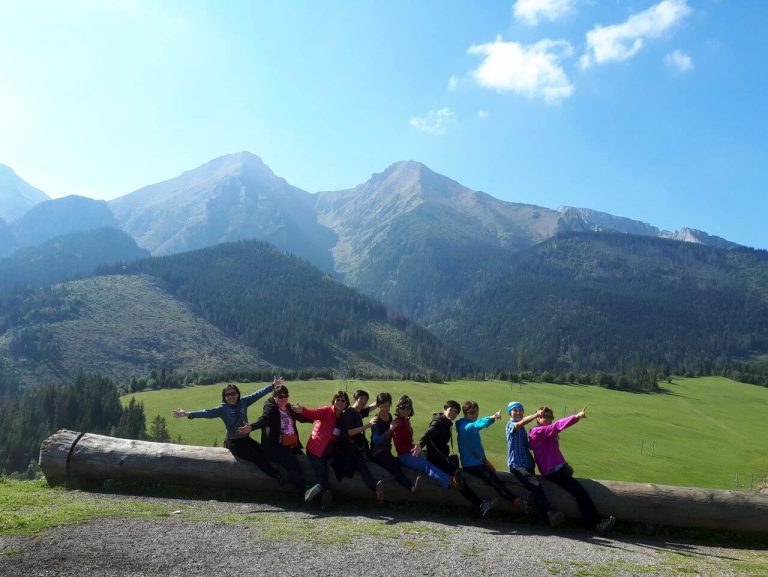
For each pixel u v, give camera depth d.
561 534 11.43
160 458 13.43
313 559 8.46
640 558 9.92
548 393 174.75
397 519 11.70
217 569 7.81
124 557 8.07
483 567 8.64
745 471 105.69
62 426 122.38
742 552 11.28
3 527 9.15
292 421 13.02
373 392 160.50
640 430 134.75
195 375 186.38
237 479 13.09
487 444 103.81
